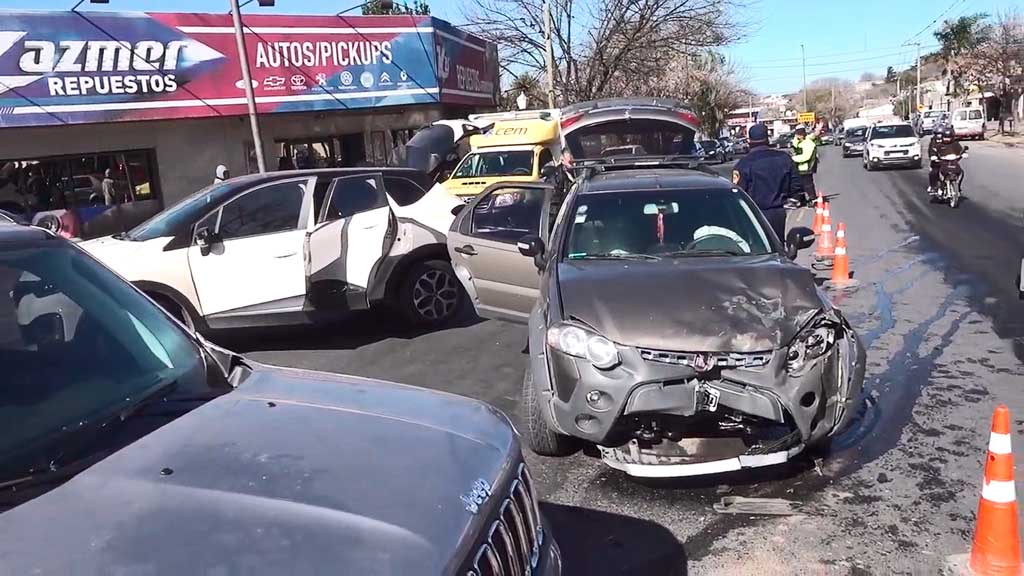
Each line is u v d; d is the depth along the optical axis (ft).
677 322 13.57
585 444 16.31
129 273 22.95
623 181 19.31
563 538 12.73
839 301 28.35
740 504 13.53
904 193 65.77
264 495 5.98
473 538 6.20
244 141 58.95
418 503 6.19
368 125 66.49
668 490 14.19
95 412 7.48
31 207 50.26
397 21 63.00
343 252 24.97
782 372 13.19
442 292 27.30
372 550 5.54
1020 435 15.80
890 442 15.81
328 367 23.35
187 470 6.31
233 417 7.41
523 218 22.97
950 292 28.60
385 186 26.50
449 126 52.44
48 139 50.57
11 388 7.61
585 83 94.89
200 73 54.13
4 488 6.17
